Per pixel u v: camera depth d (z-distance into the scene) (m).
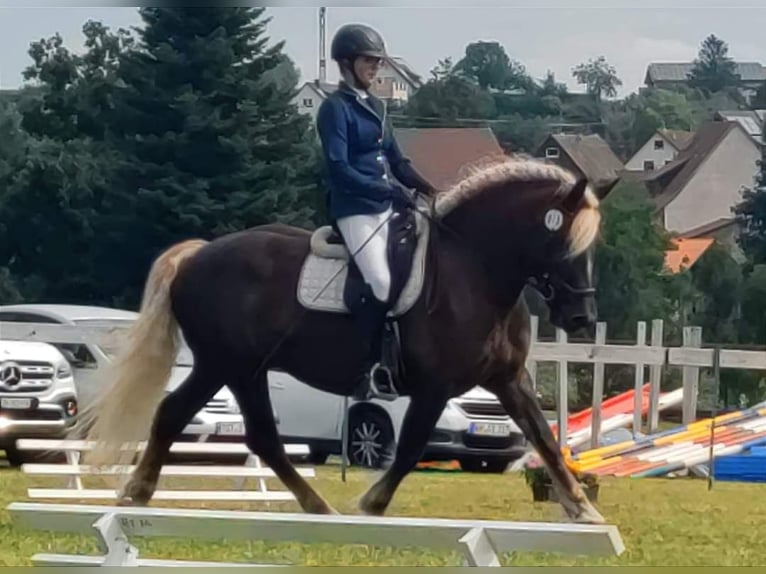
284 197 39.56
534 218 9.91
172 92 39.47
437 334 9.95
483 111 63.00
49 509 8.12
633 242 41.19
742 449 18.17
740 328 42.50
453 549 7.30
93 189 42.38
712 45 80.56
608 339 40.28
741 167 69.88
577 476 13.03
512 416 10.48
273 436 10.69
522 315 10.34
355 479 15.48
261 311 10.35
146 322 10.65
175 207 38.84
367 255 9.94
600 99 73.31
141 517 7.96
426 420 10.06
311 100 43.72
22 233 42.84
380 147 10.19
